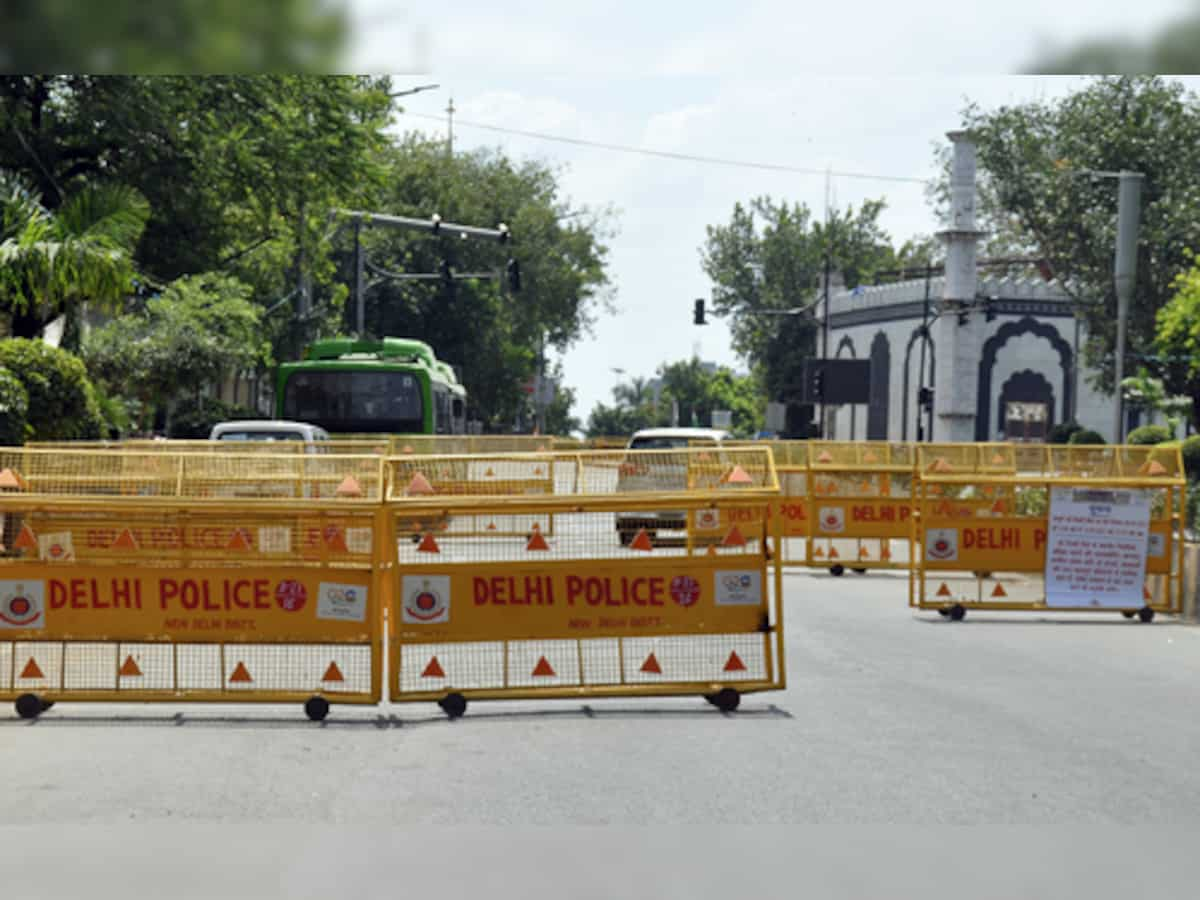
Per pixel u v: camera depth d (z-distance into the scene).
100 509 13.30
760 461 14.06
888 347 98.06
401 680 13.56
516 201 94.50
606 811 9.65
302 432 31.36
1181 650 18.25
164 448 26.42
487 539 13.62
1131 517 21.45
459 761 11.28
